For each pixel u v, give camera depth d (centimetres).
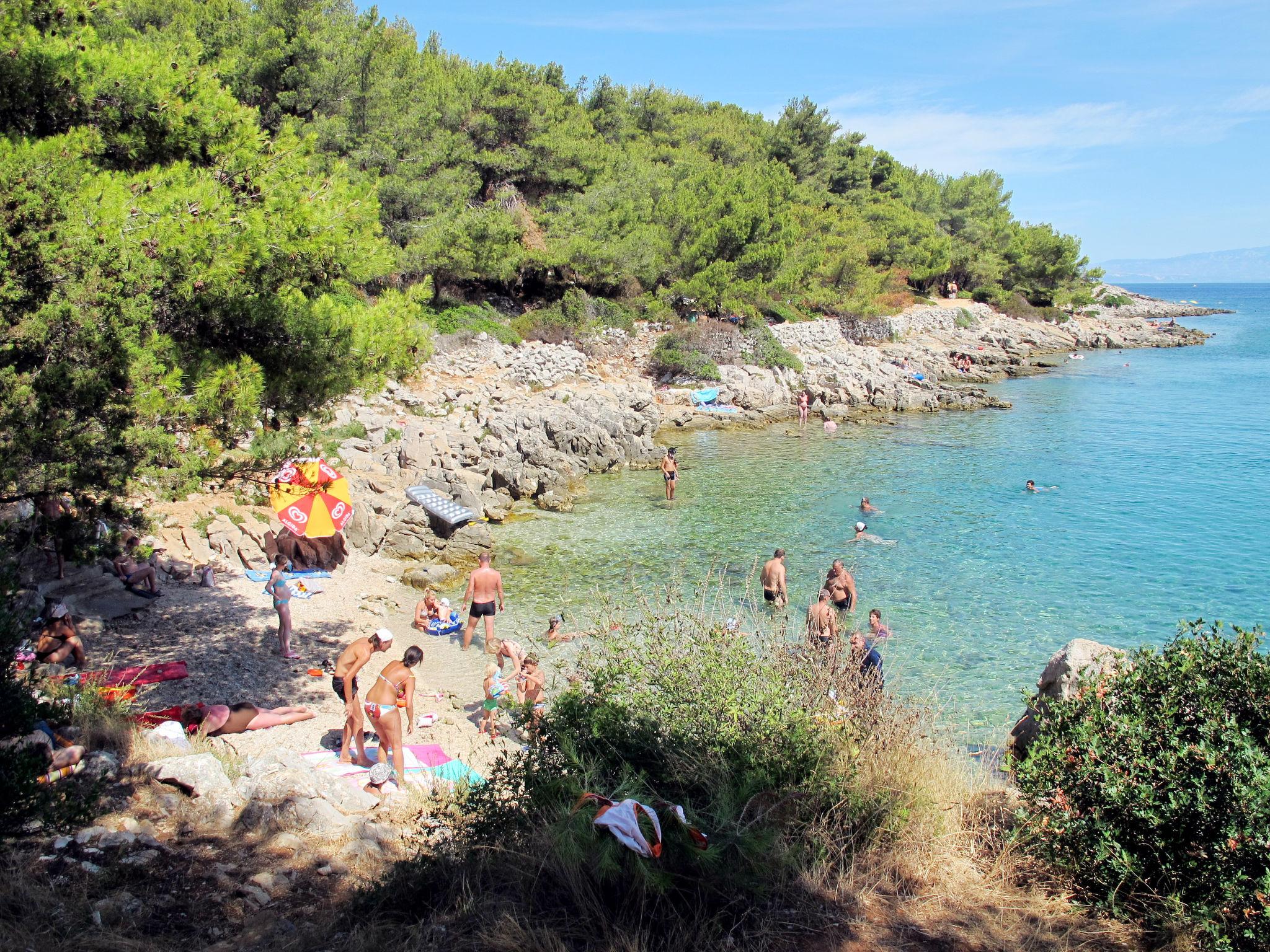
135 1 2959
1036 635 1525
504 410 3027
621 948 480
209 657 1284
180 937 521
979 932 520
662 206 4875
